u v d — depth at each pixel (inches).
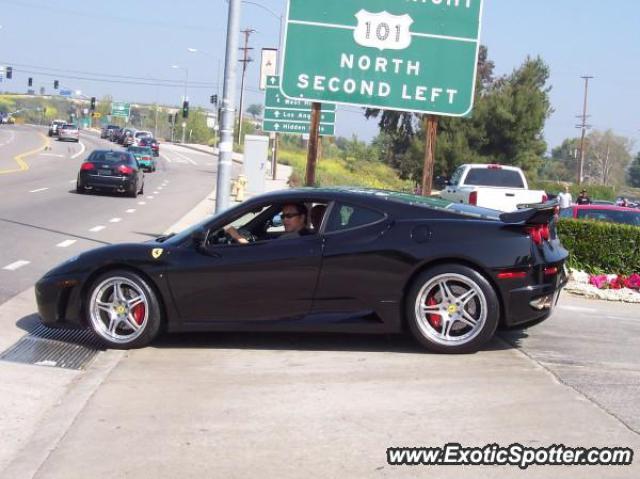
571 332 322.0
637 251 486.6
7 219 698.8
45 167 1611.7
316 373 251.8
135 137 2859.3
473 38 486.3
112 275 280.5
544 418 210.5
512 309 265.7
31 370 254.2
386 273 269.0
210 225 282.7
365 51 485.4
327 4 482.3
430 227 269.6
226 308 278.4
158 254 279.4
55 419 212.2
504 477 174.9
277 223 301.9
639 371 259.8
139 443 194.1
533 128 2257.6
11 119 4753.9
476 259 263.4
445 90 489.1
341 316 274.4
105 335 282.8
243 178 1128.8
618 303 425.7
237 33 470.0
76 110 7391.7
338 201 279.9
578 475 176.1
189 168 2181.3
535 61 2422.5
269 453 187.6
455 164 2193.7
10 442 195.9
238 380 245.1
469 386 237.3
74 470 179.0
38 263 469.7
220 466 180.4
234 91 474.6
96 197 1036.5
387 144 3221.0
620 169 5049.2
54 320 290.5
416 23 485.1
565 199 1101.7
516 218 269.3
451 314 268.4
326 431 201.3
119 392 233.6
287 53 485.4
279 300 275.3
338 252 271.4
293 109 1114.1
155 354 277.7
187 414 214.2
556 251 279.6
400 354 273.0
